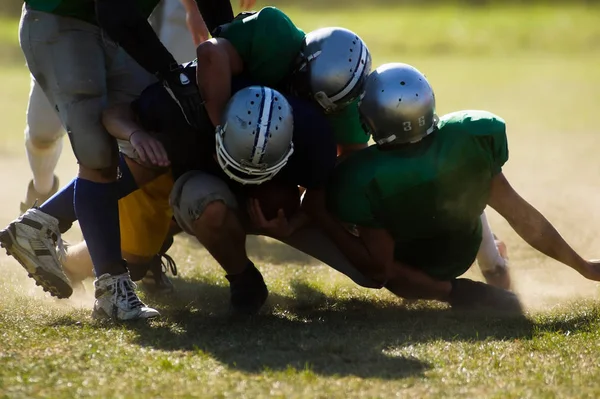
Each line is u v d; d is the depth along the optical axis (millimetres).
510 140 30172
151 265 14000
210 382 9539
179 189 12109
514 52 61312
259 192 12133
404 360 10336
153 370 9930
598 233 17516
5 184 22766
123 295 12234
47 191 17156
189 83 12008
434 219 12211
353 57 12125
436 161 11953
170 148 12188
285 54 12203
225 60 11852
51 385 9430
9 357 10297
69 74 12328
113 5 11656
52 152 16625
